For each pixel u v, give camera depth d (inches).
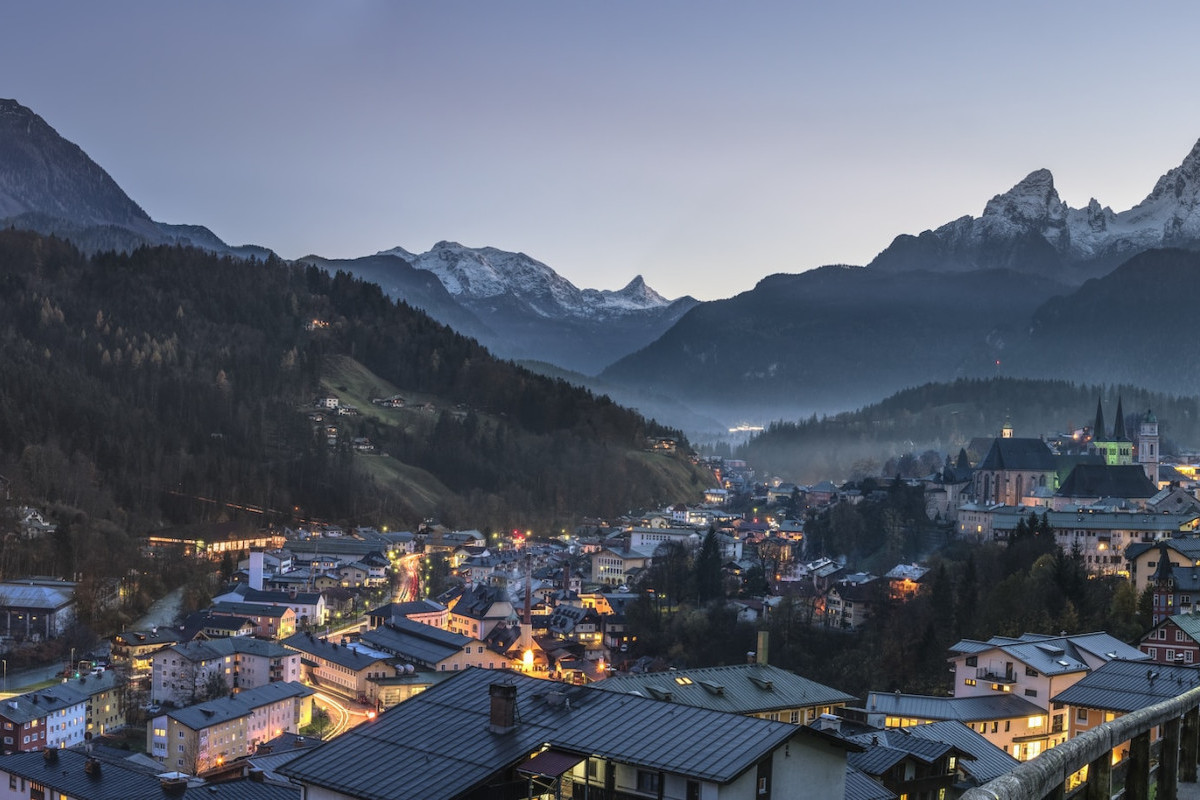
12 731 6609.3
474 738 1982.0
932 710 4530.0
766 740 1891.0
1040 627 6884.8
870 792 2605.8
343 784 1887.3
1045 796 505.0
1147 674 4365.2
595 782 1907.0
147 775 4411.9
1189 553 7573.8
